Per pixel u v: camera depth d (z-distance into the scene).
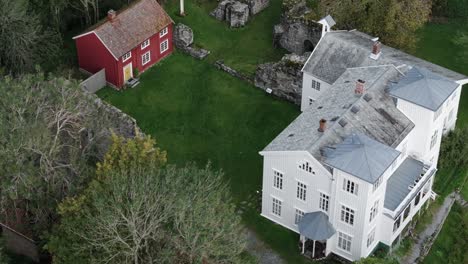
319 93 97.69
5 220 78.81
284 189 84.12
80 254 69.25
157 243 69.31
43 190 74.62
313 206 82.69
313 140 80.56
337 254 83.31
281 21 111.19
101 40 100.06
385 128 84.06
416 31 116.06
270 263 83.06
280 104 102.94
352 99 85.50
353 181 77.19
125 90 103.81
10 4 95.62
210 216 67.31
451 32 116.62
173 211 68.06
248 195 90.62
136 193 66.69
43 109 75.44
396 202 83.00
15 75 98.94
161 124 99.25
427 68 93.62
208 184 71.69
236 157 95.50
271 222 87.38
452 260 86.12
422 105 84.19
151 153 75.88
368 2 101.88
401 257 85.25
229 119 100.50
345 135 81.62
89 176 75.19
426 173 86.50
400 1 102.19
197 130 98.81
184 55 109.94
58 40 105.88
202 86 105.12
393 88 86.31
